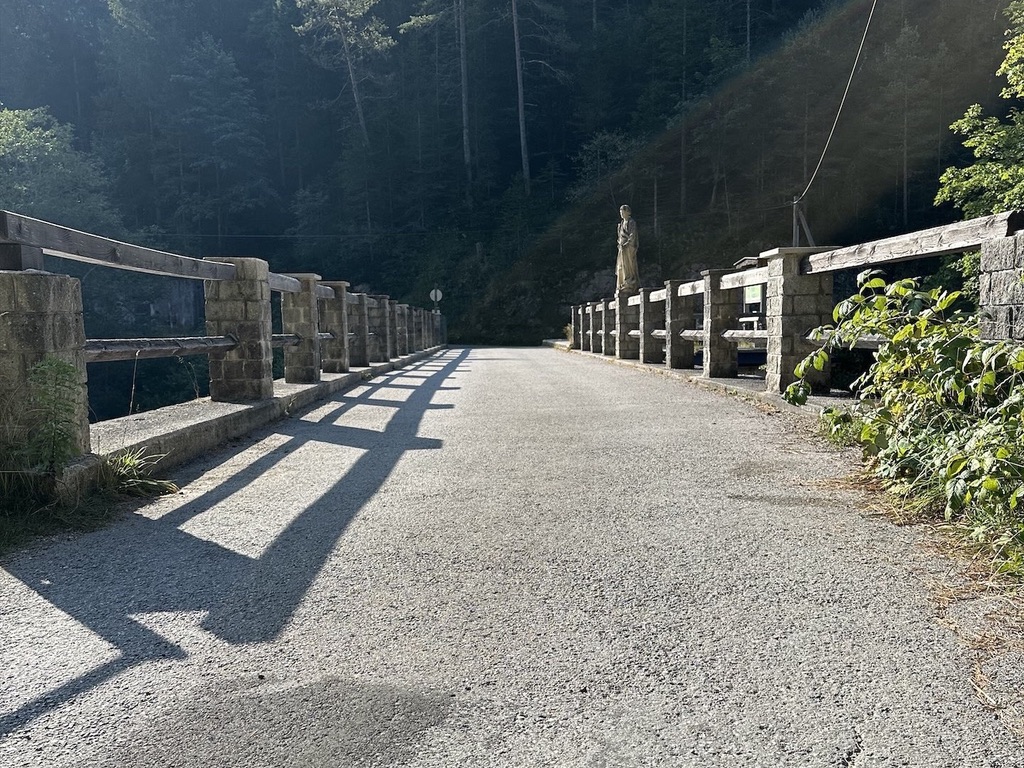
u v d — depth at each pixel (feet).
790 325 22.91
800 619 7.69
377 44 195.72
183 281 154.40
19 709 6.34
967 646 6.98
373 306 52.65
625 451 17.11
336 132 226.99
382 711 6.15
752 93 163.63
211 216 195.62
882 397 13.58
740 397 25.68
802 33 168.35
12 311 12.47
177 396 111.86
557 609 8.15
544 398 28.84
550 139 215.72
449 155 204.54
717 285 31.37
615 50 203.41
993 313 12.82
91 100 229.86
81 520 12.09
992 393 11.26
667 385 32.19
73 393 13.21
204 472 16.28
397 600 8.57
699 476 14.37
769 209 164.25
